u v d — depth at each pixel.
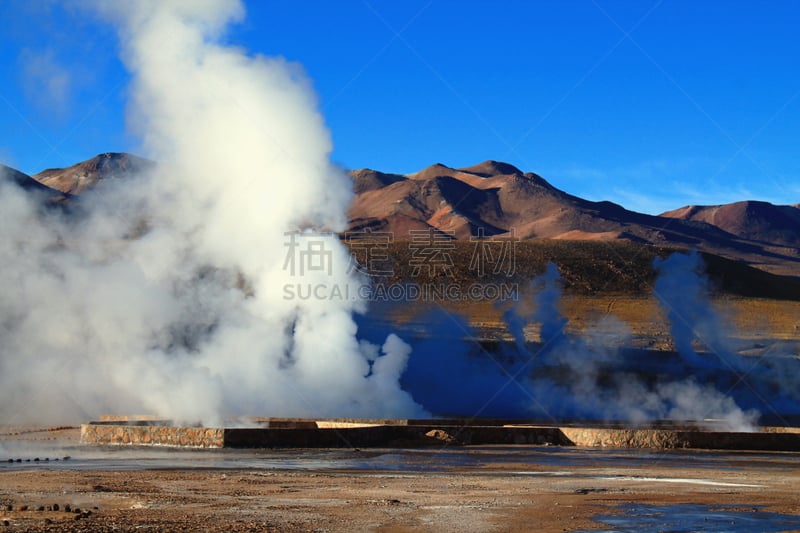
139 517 14.01
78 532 12.52
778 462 24.69
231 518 14.13
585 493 17.72
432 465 23.00
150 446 26.89
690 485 19.19
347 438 27.83
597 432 29.36
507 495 17.28
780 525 14.17
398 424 31.61
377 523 13.96
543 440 30.02
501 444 29.70
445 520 14.30
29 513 14.05
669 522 14.37
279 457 24.30
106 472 20.16
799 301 113.88
